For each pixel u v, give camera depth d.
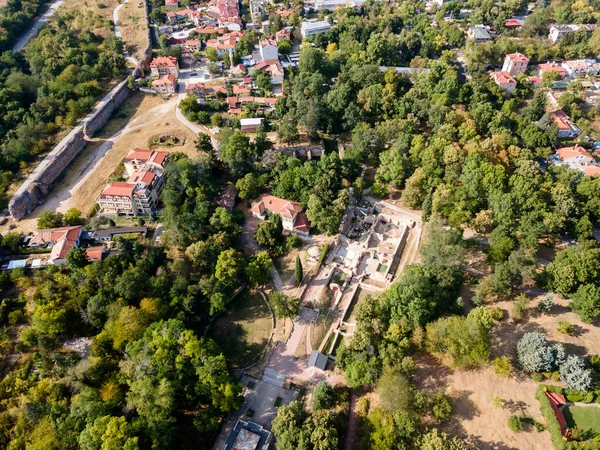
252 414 127.88
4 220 181.62
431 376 125.69
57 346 138.12
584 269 138.00
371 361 124.81
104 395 120.38
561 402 115.25
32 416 115.31
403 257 172.00
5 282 152.50
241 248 174.62
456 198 171.25
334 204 179.50
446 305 140.62
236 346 145.88
